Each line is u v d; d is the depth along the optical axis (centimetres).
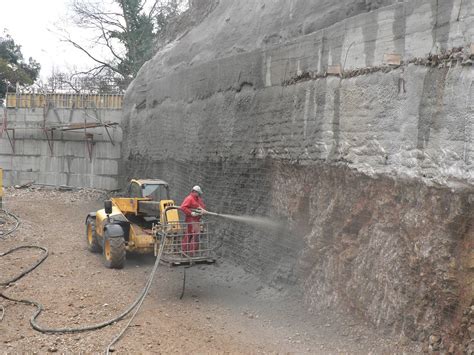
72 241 1362
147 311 805
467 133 515
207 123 1211
